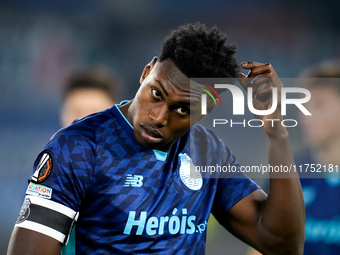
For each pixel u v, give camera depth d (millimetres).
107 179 7180
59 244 6801
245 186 8445
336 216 13234
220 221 8750
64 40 38500
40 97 35750
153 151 7512
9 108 34781
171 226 7520
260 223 8180
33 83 36188
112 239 7195
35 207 6781
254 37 41438
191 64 6922
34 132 34094
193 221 7777
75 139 7113
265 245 8266
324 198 13367
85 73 15617
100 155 7203
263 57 40344
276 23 41688
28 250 6590
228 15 42281
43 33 38188
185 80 6875
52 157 6914
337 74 13531
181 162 7848
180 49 6941
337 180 13312
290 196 7926
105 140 7320
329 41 40875
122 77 38344
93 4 40344
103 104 15398
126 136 7422
